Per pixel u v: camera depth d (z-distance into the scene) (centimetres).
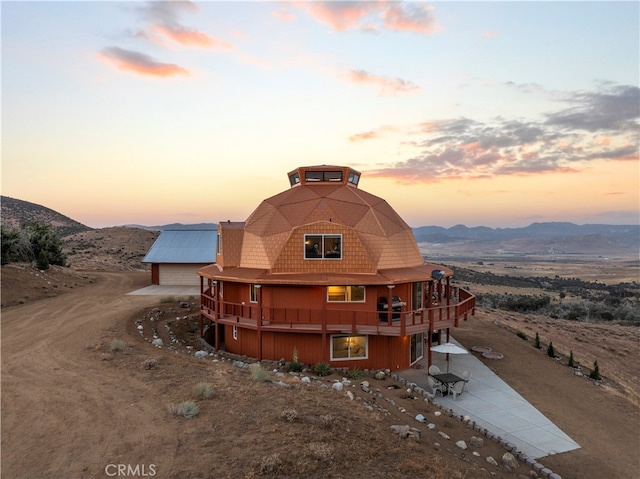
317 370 1753
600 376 2173
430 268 2286
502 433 1363
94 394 1123
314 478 781
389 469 860
